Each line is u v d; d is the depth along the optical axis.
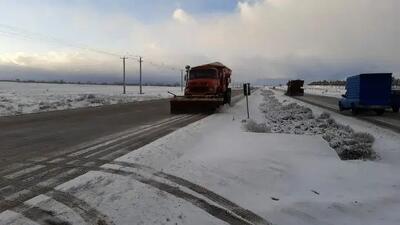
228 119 22.67
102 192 7.16
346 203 8.15
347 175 10.05
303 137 14.95
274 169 10.37
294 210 7.80
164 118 22.84
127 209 6.55
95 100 44.66
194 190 8.09
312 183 9.51
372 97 28.12
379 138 16.03
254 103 44.41
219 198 7.97
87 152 11.05
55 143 12.75
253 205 7.95
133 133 15.45
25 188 7.31
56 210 6.21
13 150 11.38
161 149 11.45
